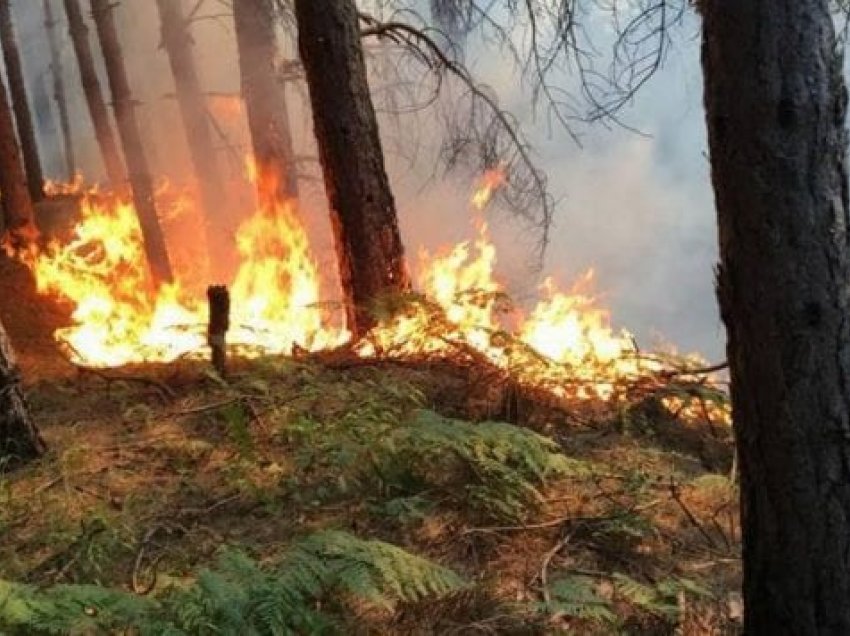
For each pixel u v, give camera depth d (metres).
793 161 2.62
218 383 5.46
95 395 5.80
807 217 2.64
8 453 4.61
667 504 4.08
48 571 3.55
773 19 2.59
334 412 4.89
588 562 3.59
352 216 6.80
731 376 2.87
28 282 13.50
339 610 3.11
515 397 4.91
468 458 4.03
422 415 4.21
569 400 5.21
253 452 4.50
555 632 3.11
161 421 5.09
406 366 5.66
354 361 5.79
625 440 4.76
